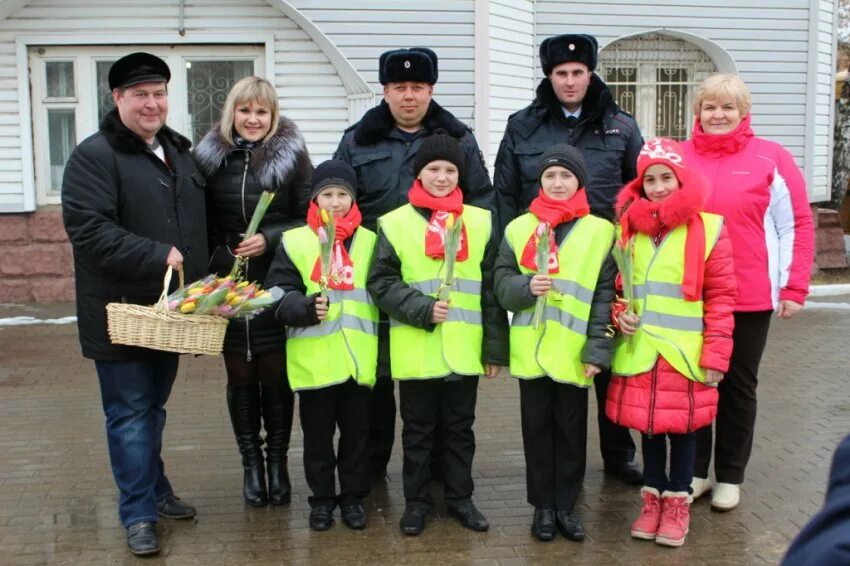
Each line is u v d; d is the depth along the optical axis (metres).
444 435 4.38
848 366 7.58
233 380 4.55
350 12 9.84
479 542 4.18
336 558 4.02
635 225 4.15
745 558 4.02
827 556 1.21
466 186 4.58
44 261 9.91
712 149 4.46
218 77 10.00
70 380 7.08
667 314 4.09
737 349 4.46
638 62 11.68
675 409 4.04
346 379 4.19
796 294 4.46
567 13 10.98
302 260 4.29
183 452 5.46
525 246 4.20
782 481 4.95
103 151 3.93
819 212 12.55
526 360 4.13
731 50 11.64
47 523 4.41
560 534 4.26
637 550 4.11
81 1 9.63
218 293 3.74
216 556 4.05
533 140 4.77
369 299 4.32
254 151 4.45
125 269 3.86
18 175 9.81
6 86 9.70
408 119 4.61
